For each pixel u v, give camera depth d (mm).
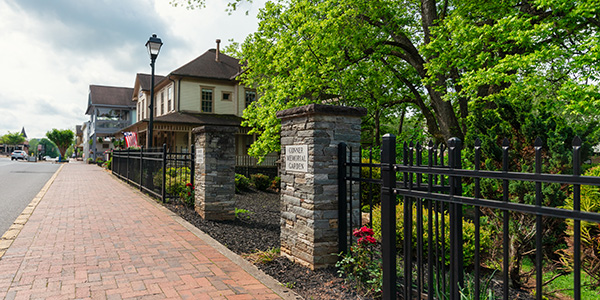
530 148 4863
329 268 4781
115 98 45906
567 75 9125
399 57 14180
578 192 1986
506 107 5141
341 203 4797
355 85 14750
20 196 11953
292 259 5211
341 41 11680
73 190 13633
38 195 11977
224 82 25844
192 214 8875
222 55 28297
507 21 8250
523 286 4797
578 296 1973
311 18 11727
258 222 8500
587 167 6156
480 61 9523
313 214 4727
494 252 5195
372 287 3982
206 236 6582
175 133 25031
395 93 16797
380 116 19391
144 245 5910
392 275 3354
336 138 4902
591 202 4172
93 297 3779
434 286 3969
